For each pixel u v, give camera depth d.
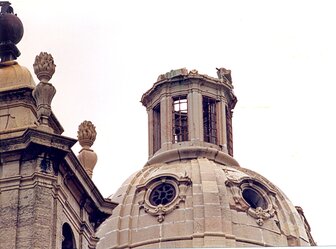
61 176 39.38
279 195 81.25
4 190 38.41
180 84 86.50
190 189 78.62
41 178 38.47
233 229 76.88
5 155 38.75
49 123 40.50
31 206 38.09
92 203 41.41
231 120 88.25
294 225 79.81
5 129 39.72
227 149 86.25
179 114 85.94
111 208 42.22
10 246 37.59
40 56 40.12
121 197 79.50
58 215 38.78
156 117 86.88
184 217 77.19
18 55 42.84
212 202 77.44
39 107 39.53
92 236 41.91
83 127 43.91
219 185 78.88
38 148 38.56
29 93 40.59
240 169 82.56
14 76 41.22
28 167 38.66
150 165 83.06
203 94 86.56
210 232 76.06
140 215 78.19
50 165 38.72
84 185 40.66
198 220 76.75
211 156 82.75
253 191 80.06
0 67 41.84
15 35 42.62
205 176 79.44
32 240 37.62
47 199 38.34
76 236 40.53
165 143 84.38
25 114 40.34
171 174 79.31
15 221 37.94
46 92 39.66
